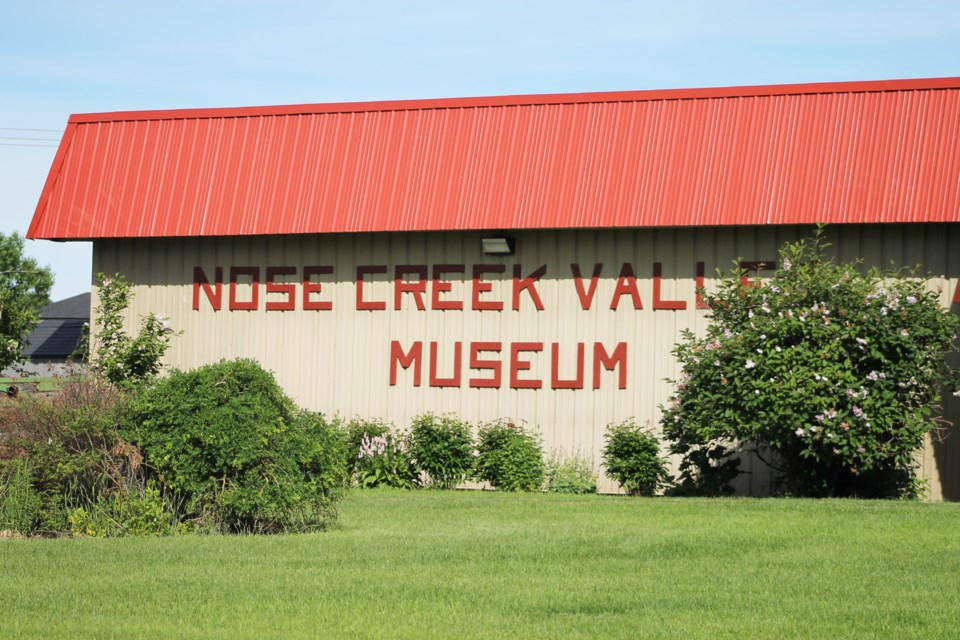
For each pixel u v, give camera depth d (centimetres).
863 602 1010
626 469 2120
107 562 1192
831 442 1844
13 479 1443
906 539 1370
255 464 1427
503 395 2277
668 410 2019
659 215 2147
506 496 1983
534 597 1027
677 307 2189
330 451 1502
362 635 887
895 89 2114
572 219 2189
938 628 915
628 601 1011
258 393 1449
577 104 2266
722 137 2166
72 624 916
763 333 1895
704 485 2044
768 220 2092
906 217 2031
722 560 1224
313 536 1394
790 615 960
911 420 1834
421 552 1265
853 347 1873
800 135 2130
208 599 1013
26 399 1512
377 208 2305
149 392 1465
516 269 2284
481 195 2250
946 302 2059
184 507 1471
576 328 2245
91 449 1450
